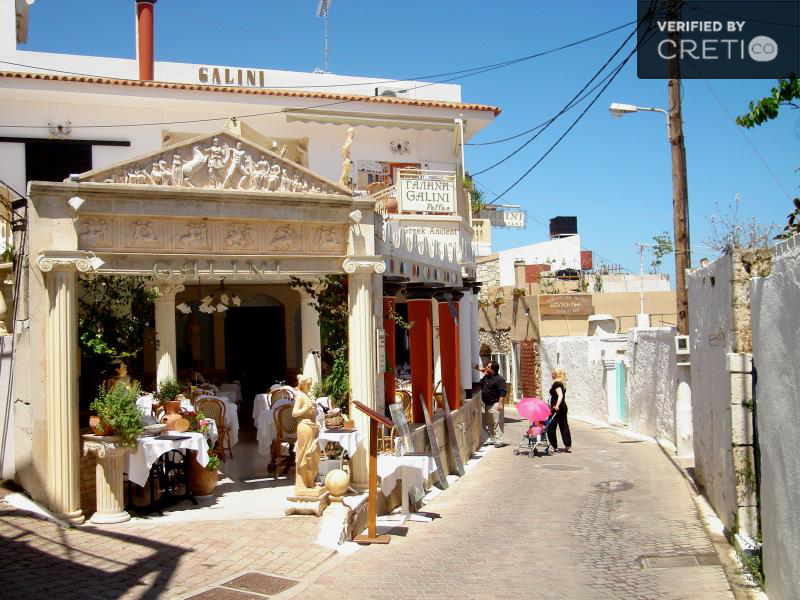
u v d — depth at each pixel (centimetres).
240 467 1388
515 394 3344
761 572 741
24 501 959
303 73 2605
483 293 3534
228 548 878
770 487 678
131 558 826
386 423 966
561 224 4994
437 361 2092
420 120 2236
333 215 1136
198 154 1056
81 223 993
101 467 964
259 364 2336
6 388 1070
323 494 1035
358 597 736
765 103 985
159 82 2009
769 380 669
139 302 1186
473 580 790
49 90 1919
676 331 1739
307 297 1578
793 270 588
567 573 812
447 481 1348
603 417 2456
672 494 1223
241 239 1085
